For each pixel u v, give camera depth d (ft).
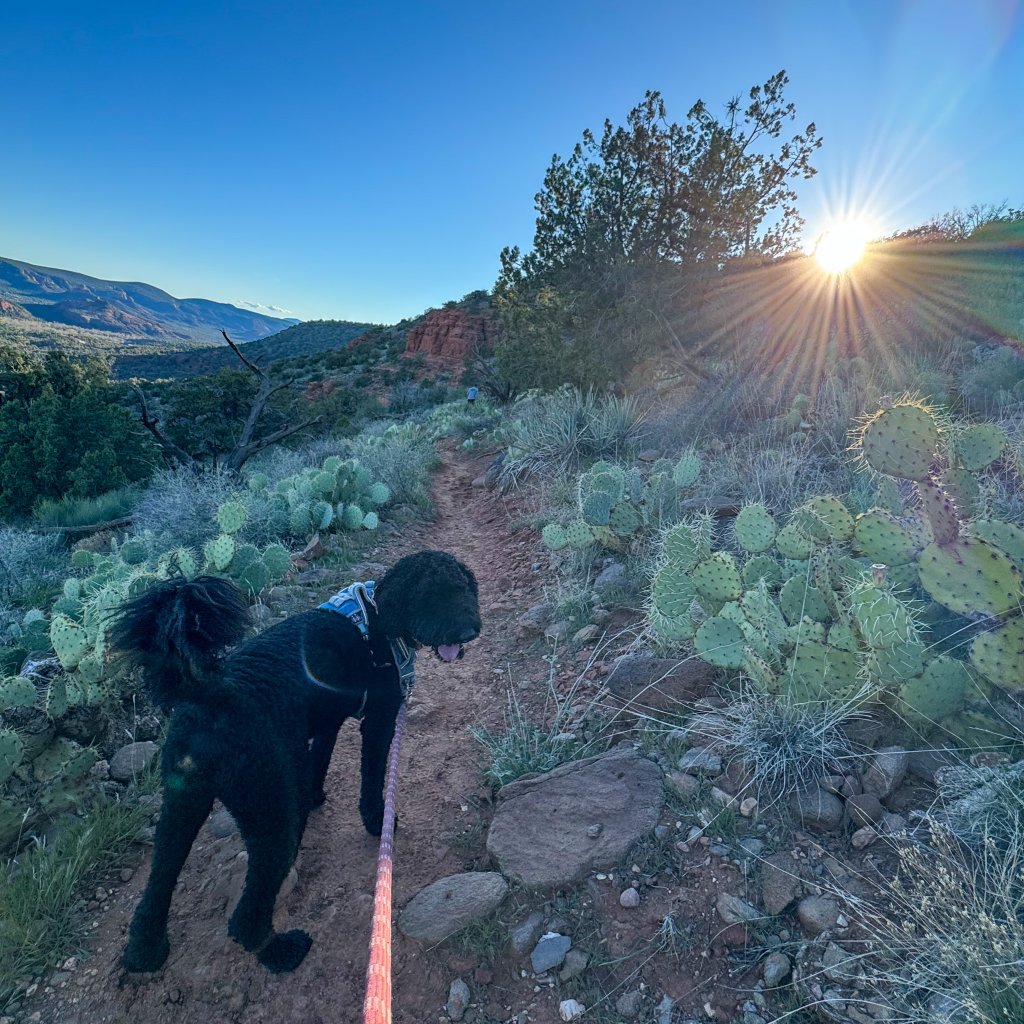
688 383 18.06
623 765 5.26
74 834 5.22
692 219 20.16
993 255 15.10
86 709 6.07
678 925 3.99
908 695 4.63
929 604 5.84
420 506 15.66
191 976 4.18
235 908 4.32
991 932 3.03
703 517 7.25
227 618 3.86
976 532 5.38
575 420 16.21
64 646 6.10
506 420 24.98
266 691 4.10
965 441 6.17
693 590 6.35
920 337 14.70
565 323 21.63
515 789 5.35
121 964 4.27
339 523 13.52
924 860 3.85
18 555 16.33
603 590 8.69
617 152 21.07
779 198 19.98
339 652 4.68
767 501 9.52
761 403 14.73
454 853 5.08
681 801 4.81
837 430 11.23
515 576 10.85
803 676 5.02
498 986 3.98
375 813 5.13
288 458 24.89
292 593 10.07
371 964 2.96
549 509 13.12
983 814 3.87
